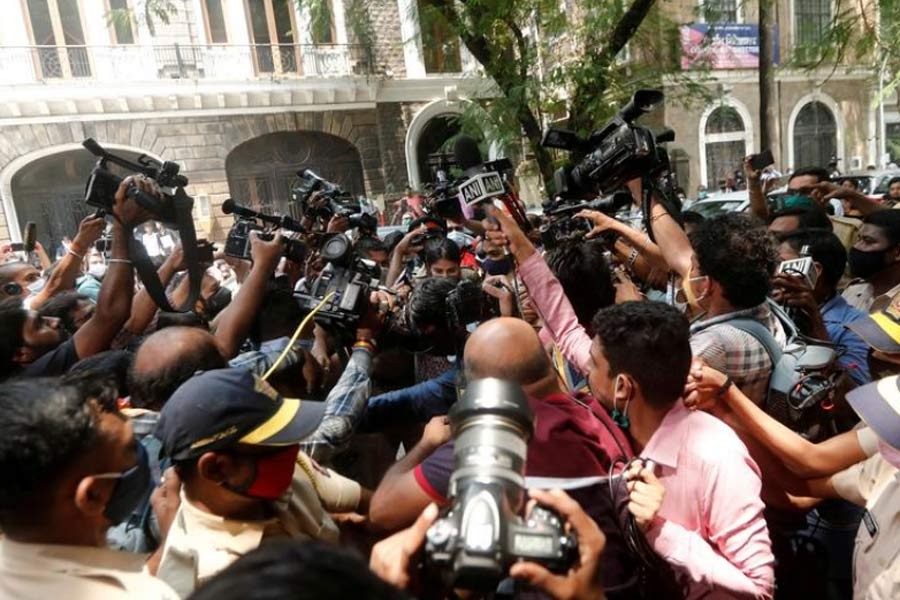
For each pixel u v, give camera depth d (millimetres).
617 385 1354
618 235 2473
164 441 1184
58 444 965
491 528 704
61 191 13453
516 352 1230
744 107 15969
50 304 2682
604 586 1104
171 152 13203
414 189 13852
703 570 1189
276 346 2178
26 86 11797
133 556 1037
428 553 739
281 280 2570
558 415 1180
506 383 878
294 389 1888
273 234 2283
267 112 13789
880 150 17328
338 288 2082
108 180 2074
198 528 1194
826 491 1509
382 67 14266
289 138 14570
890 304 1532
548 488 959
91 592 945
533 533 737
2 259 5164
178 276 3512
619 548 1137
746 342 1608
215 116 13438
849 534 1703
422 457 1340
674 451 1319
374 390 2498
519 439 826
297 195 3664
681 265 2000
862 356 2146
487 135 5152
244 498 1211
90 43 12234
